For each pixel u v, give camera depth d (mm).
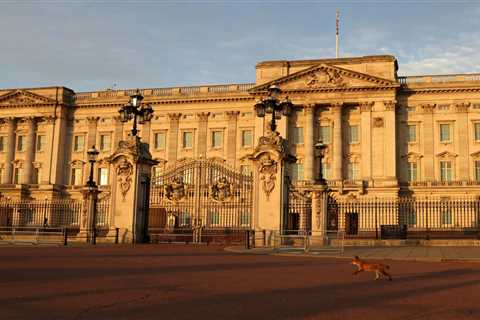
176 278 14594
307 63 76062
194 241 36750
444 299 11672
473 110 71812
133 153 32500
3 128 88625
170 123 82438
